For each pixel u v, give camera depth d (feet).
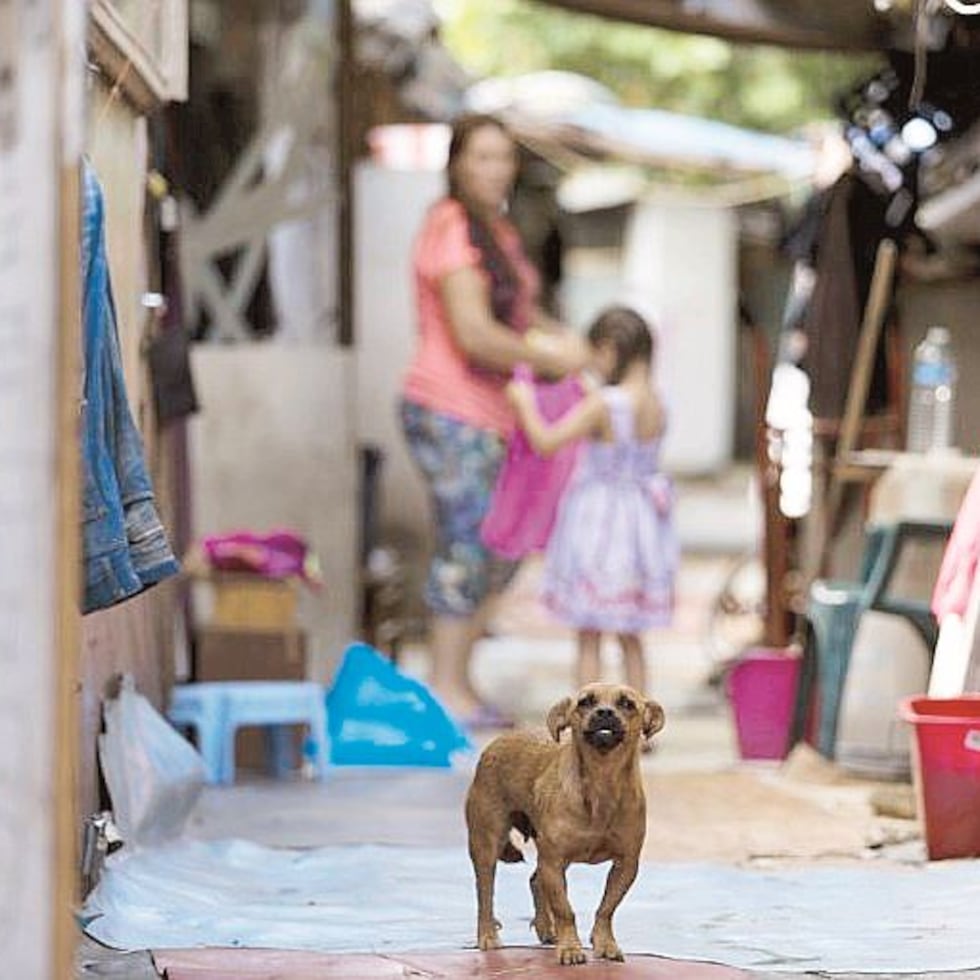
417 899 27.78
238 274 49.44
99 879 27.02
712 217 120.78
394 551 63.36
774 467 48.62
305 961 23.38
